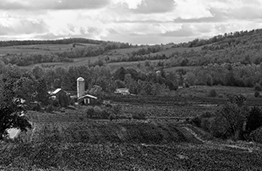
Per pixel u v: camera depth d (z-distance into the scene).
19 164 53.88
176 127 94.81
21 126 77.38
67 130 87.94
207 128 93.81
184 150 68.00
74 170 50.97
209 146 75.75
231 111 88.12
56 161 56.00
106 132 86.44
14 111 76.25
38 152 61.44
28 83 81.00
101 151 63.38
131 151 64.50
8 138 75.94
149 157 60.66
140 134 85.31
